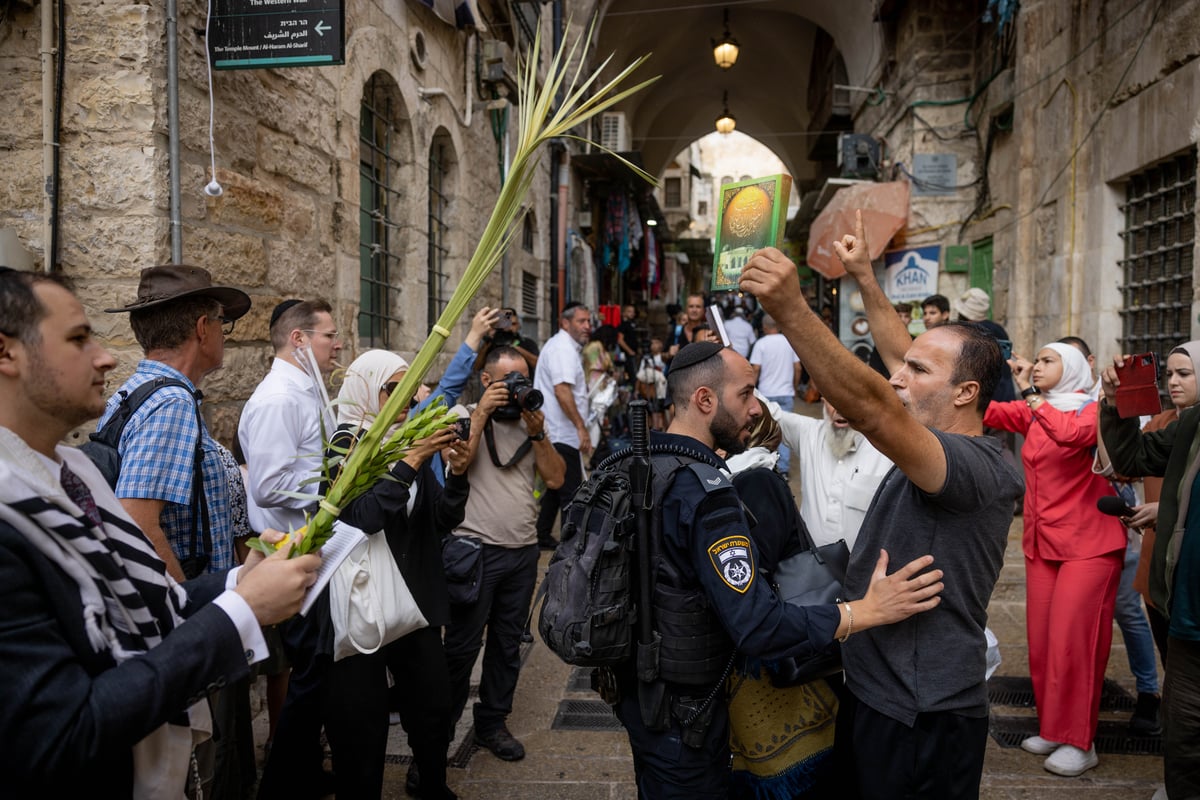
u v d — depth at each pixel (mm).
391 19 5664
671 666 1962
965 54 11234
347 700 2600
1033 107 8562
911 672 1898
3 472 1199
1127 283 6922
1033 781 3342
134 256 3246
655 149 27672
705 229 48219
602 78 16391
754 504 2221
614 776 3371
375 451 1607
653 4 16719
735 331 9164
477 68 7996
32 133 3273
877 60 13586
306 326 2955
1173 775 2426
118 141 3244
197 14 3529
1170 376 3002
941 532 1885
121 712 1191
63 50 3229
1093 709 3391
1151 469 2854
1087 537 3383
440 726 2879
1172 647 2441
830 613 1806
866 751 1961
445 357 6980
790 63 20969
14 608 1169
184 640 1308
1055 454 3434
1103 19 7105
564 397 5969
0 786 1165
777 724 2180
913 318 11195
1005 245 9445
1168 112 5938
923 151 11375
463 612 3428
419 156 6289
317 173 4594
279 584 1438
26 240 3275
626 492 2016
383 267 5938
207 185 3537
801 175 27125
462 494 2938
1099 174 7145
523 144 1701
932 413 2031
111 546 1412
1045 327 8266
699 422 2193
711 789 2025
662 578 1999
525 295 10289
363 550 2543
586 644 1928
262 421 2752
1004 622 5137
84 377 1334
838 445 2900
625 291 22125
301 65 3525
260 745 3572
